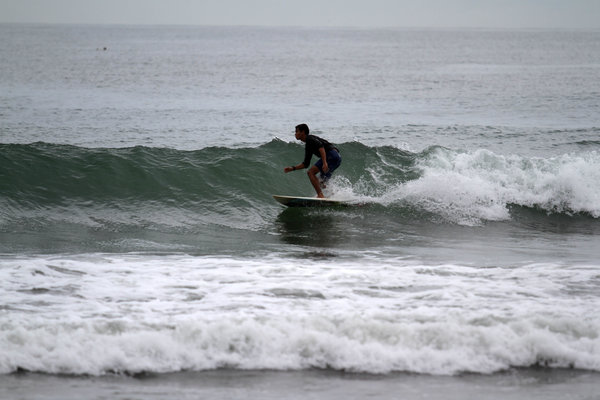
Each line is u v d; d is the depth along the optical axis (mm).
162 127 92875
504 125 100062
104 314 23875
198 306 25109
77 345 20953
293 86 175625
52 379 19531
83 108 114625
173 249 35438
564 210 47062
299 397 18953
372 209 45750
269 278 29297
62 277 28438
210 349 21469
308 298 26422
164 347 21250
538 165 51688
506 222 44625
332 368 21047
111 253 33875
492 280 29672
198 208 44938
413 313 24078
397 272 30719
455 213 45469
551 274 30938
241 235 39469
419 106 130375
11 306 24375
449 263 33500
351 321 22906
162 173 47906
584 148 79250
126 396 18656
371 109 123438
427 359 21438
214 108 119500
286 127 95562
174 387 19375
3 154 46875
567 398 19250
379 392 19406
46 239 36438
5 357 20188
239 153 52219
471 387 19906
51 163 46875
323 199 45531
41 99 128625
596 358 21719
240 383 19797
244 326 22234
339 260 33656
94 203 44156
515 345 22062
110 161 48000
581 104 135000
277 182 49500
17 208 42219
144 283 28078
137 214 43250
